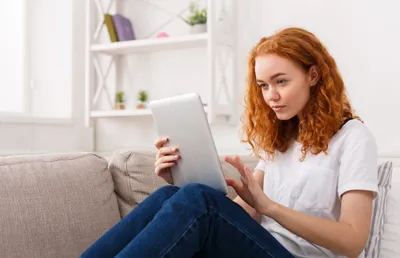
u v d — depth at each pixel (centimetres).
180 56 286
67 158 168
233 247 123
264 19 258
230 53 268
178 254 114
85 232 154
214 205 120
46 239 143
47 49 293
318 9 243
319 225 123
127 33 290
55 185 154
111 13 304
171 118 135
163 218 116
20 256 136
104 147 311
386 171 185
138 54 298
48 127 286
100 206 163
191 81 282
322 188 137
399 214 183
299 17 248
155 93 294
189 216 116
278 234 147
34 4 287
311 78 139
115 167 183
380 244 173
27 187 147
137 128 299
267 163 154
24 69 281
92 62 293
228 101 264
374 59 229
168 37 266
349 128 137
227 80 269
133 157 181
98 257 122
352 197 127
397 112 224
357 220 124
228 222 121
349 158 131
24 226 140
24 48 282
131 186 178
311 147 140
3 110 271
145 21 296
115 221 168
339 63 238
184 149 135
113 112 282
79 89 307
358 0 233
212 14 251
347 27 236
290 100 135
